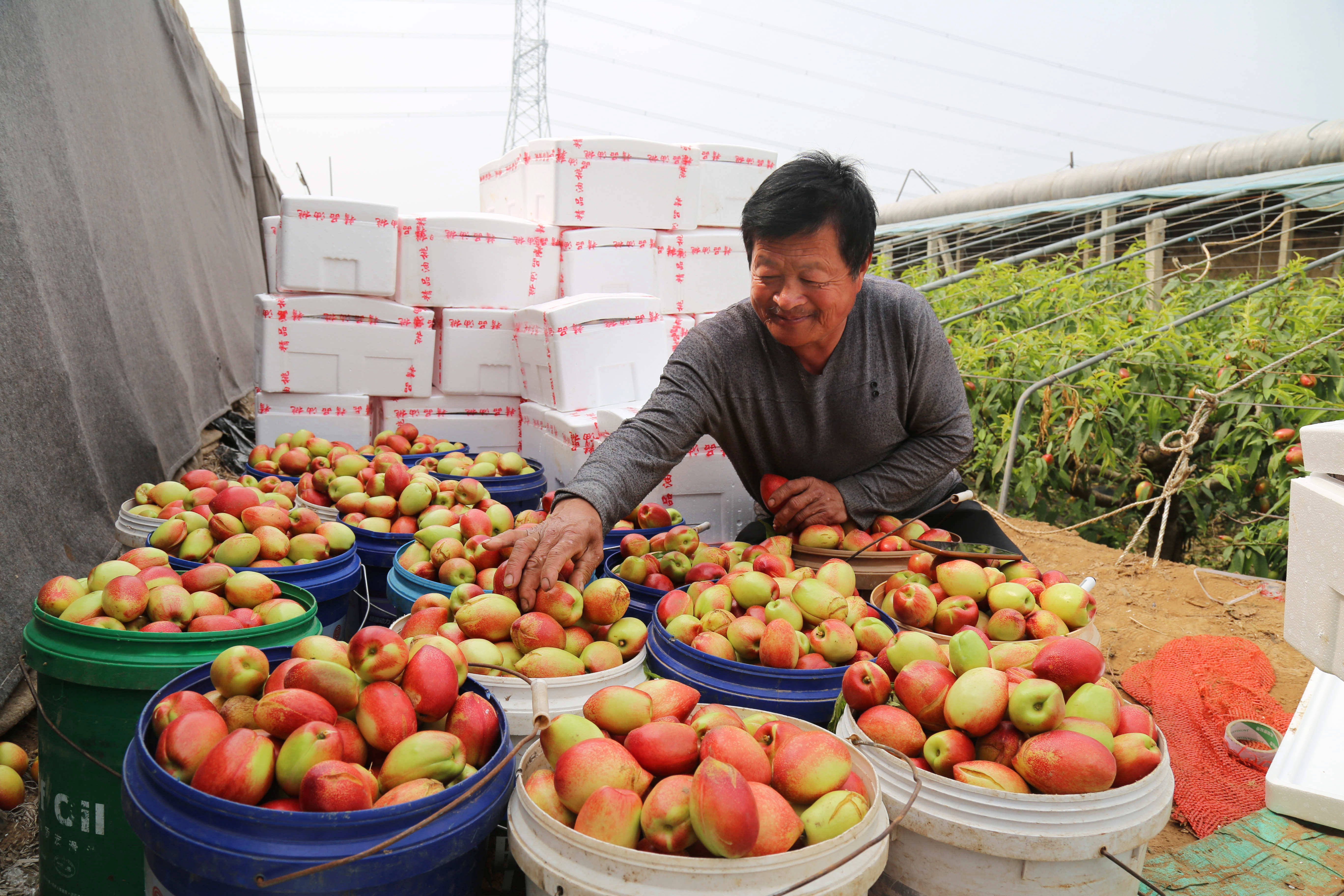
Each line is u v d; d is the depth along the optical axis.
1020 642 2.26
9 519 3.26
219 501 2.77
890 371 3.02
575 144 4.50
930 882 1.66
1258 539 5.70
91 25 5.57
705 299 4.90
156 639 1.93
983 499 7.45
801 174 2.43
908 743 1.81
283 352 4.46
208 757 1.48
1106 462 6.33
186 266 7.55
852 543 3.05
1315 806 2.45
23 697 3.05
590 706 1.76
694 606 2.41
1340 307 7.16
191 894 1.43
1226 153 11.84
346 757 1.59
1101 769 1.61
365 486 3.48
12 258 3.64
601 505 2.44
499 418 4.86
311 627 2.21
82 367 4.36
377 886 1.39
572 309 4.10
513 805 1.56
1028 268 10.88
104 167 5.40
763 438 3.20
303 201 4.37
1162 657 3.60
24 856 2.50
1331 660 1.99
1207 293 9.20
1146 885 1.85
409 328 4.61
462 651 1.96
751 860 1.34
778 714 1.89
